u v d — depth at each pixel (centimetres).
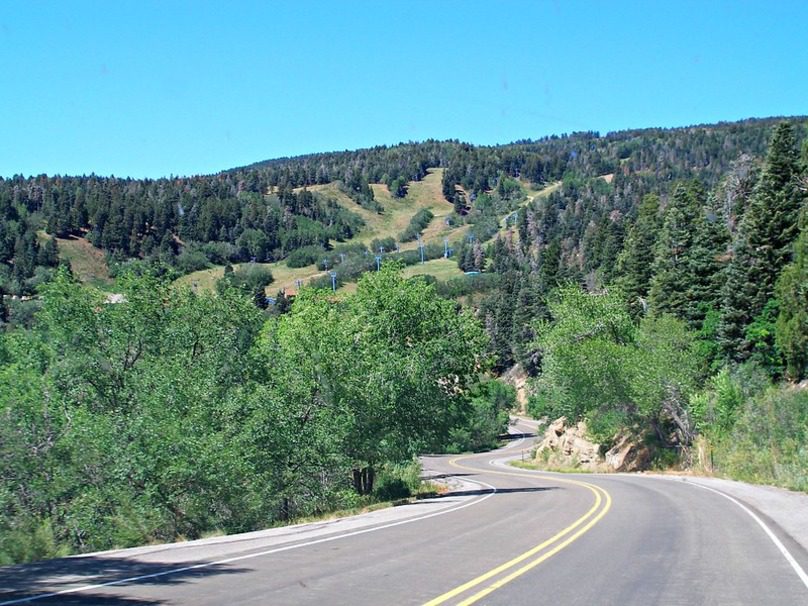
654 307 6188
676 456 4638
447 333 3497
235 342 2950
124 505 1988
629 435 5419
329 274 15638
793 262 4878
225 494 2206
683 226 6238
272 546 1352
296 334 2942
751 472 3225
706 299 5831
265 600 844
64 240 14488
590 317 5625
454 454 9725
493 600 844
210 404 2442
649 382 4559
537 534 1466
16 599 852
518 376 11975
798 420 3444
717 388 4312
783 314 4512
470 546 1304
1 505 1786
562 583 947
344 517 2127
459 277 15025
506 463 7188
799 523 1569
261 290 11269
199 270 16150
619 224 10519
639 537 1404
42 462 1997
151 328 2931
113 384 2834
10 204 14600
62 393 2533
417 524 1722
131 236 16025
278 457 2570
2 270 10062
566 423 6291
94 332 2877
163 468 2084
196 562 1153
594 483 3397
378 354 3134
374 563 1120
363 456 3098
